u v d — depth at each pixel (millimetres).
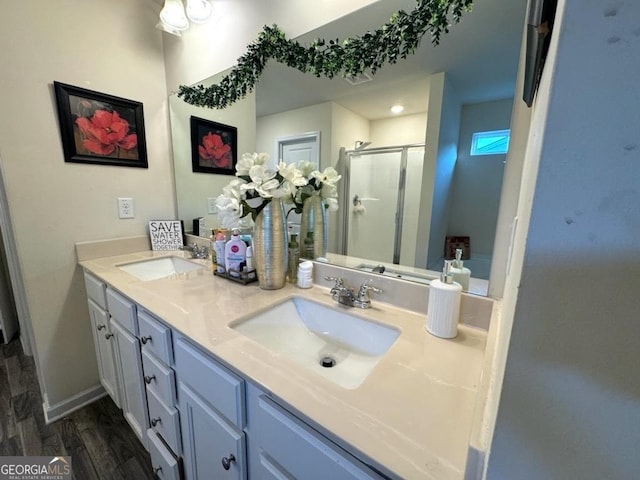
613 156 196
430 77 860
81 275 1547
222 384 685
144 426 1188
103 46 1498
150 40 1677
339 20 988
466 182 837
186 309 934
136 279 1256
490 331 643
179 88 1687
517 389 260
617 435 228
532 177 266
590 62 192
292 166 1094
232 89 1404
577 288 221
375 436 450
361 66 975
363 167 1049
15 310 2316
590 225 210
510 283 428
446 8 786
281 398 537
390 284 980
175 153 1822
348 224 1114
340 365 854
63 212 1457
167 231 1807
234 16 1325
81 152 1472
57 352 1515
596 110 196
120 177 1640
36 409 1564
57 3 1331
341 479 465
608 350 218
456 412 502
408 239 971
